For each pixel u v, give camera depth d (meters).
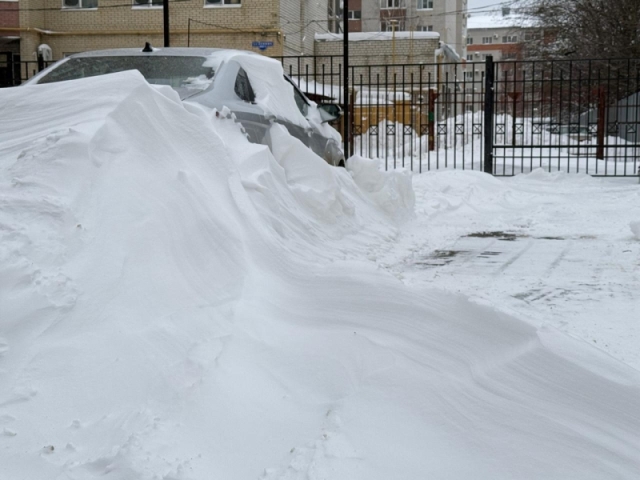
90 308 3.35
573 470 2.72
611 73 30.55
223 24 32.00
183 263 3.91
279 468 2.75
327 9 41.81
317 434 2.94
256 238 4.57
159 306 3.57
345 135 14.66
